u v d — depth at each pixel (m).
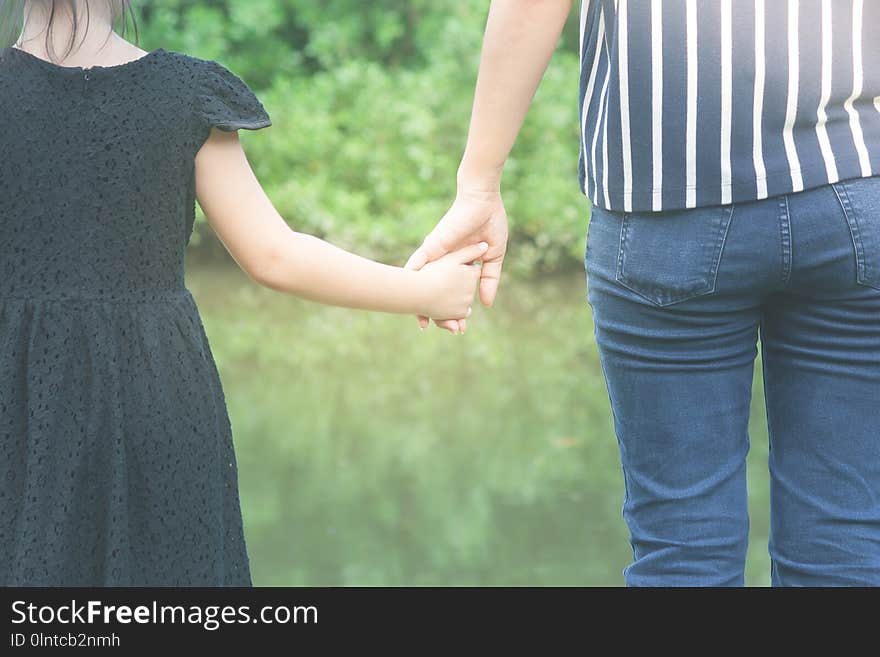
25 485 3.34
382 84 16.39
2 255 3.40
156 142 3.40
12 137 3.39
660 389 3.62
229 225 3.54
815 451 3.59
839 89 3.34
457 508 7.47
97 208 3.37
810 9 3.33
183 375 3.46
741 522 3.69
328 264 3.68
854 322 3.46
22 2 3.48
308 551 6.74
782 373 3.62
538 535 7.05
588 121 3.66
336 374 10.81
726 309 3.51
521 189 15.88
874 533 3.58
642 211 3.49
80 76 3.41
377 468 8.23
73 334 3.36
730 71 3.35
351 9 17.34
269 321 12.88
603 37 3.57
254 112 3.52
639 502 3.74
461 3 17.12
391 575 6.39
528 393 10.29
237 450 8.56
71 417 3.36
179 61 3.47
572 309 13.81
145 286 3.43
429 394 10.20
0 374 3.35
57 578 3.33
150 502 3.40
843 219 3.35
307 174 16.20
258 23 17.00
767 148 3.37
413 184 16.06
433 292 3.98
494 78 3.84
